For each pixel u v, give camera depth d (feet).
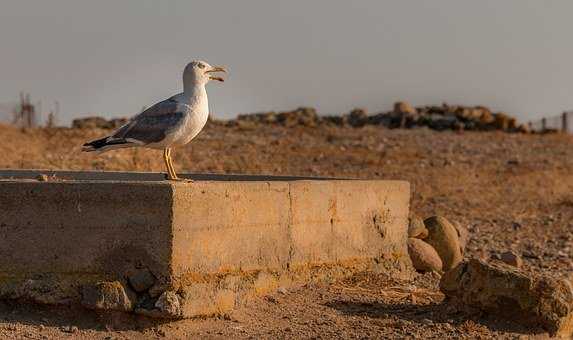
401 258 55.98
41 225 42.73
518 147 169.07
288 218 47.67
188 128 43.68
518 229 91.35
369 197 53.52
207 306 42.55
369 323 44.96
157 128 43.42
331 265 50.88
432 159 143.84
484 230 89.15
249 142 151.94
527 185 125.59
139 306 41.39
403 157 144.77
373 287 51.19
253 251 45.62
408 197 56.65
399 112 209.36
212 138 152.76
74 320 42.09
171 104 43.68
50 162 102.89
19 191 42.93
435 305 48.34
